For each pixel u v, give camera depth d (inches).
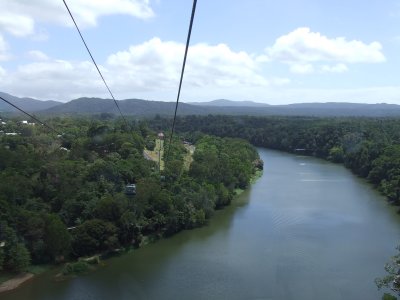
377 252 3191.4
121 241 3380.9
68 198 3693.4
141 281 2792.8
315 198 4933.6
